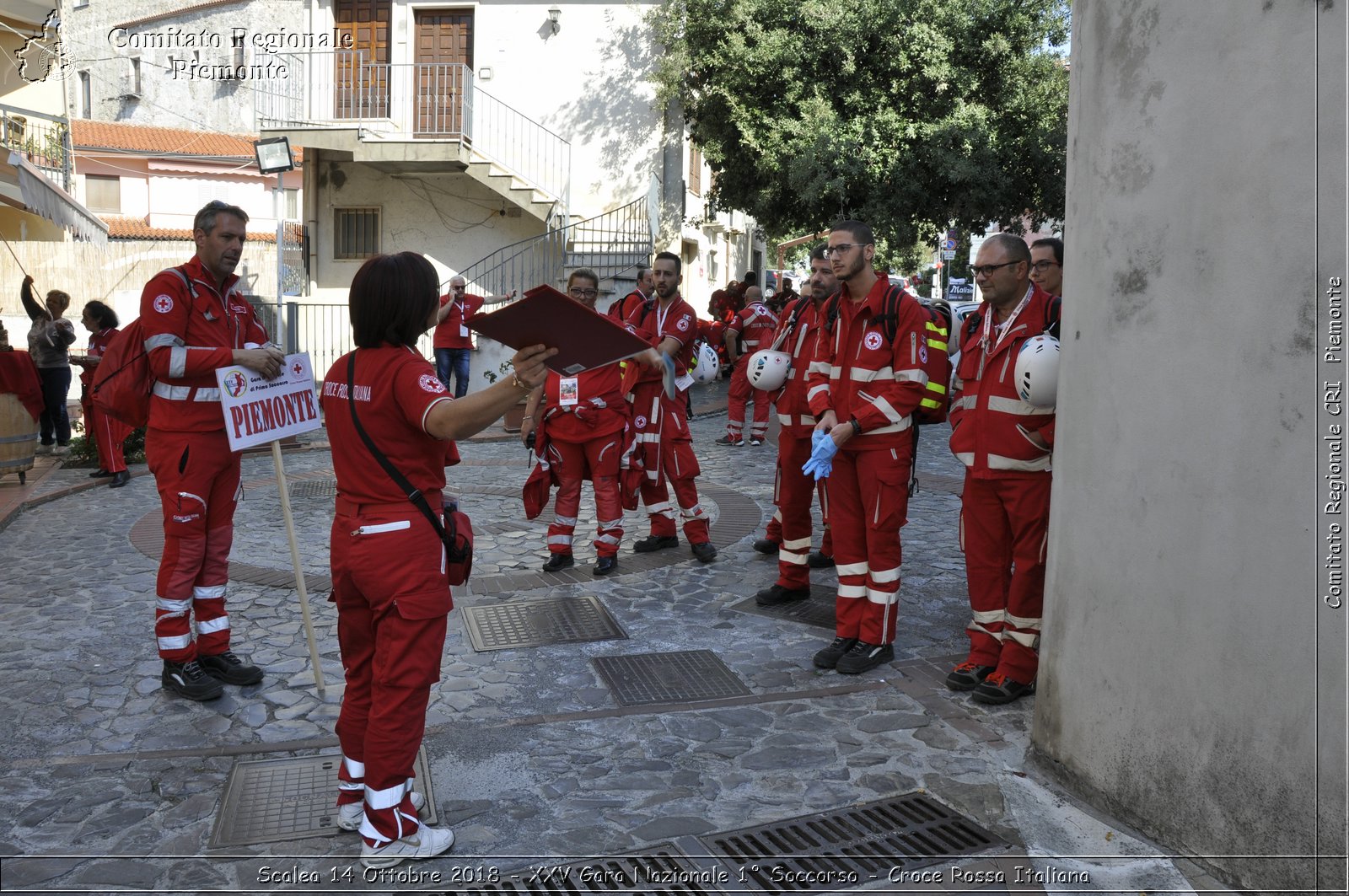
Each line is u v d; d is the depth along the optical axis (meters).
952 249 22.55
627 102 20.11
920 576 6.96
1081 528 3.55
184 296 4.61
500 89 20.30
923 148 18.05
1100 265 3.44
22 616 5.94
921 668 5.18
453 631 5.73
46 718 4.50
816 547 7.89
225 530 4.92
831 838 3.54
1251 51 2.82
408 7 20.28
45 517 8.81
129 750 4.19
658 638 5.64
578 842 3.50
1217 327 2.94
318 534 8.15
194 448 4.66
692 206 24.23
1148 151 3.21
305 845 3.48
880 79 18.47
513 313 2.78
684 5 19.36
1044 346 4.37
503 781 3.94
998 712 4.60
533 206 19.25
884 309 4.98
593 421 6.76
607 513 6.87
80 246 26.02
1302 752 2.68
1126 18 3.30
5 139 15.05
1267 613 2.78
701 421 16.17
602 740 4.31
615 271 19.22
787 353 6.42
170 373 4.52
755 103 18.94
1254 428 2.82
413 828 3.39
